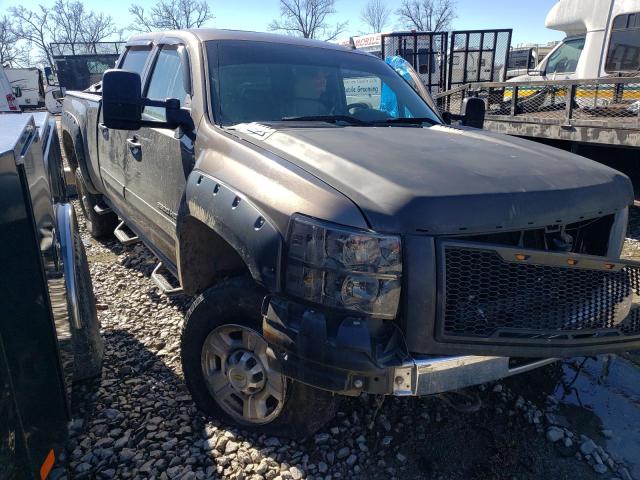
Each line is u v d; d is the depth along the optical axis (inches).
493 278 86.0
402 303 82.7
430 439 113.2
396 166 92.2
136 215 169.2
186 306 174.6
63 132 246.5
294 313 86.6
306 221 84.2
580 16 367.9
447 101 383.2
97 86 228.1
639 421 121.0
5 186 64.6
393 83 159.3
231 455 105.7
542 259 87.8
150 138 146.3
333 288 81.8
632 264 96.2
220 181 104.0
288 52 149.2
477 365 85.8
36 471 67.2
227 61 136.4
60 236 103.6
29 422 66.8
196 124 126.0
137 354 144.0
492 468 105.7
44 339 72.3
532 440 114.1
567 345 91.5
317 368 83.7
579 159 112.2
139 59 181.6
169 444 108.3
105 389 127.6
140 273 205.5
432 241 81.7
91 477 100.3
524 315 89.6
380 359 81.7
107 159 188.9
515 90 307.1
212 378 112.8
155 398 123.9
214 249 118.7
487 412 122.5
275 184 93.0
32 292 69.7
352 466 104.5
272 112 132.4
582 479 103.7
